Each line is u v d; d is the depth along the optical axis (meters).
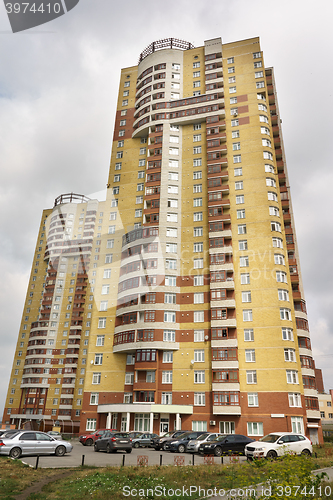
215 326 46.28
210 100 59.34
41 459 21.86
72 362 67.94
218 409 42.81
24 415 66.31
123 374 48.31
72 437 49.75
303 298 52.59
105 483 14.87
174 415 44.78
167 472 17.91
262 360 44.12
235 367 44.09
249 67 60.59
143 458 20.66
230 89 60.00
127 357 49.00
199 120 59.38
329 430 73.44
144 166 59.03
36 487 14.77
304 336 49.25
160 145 58.22
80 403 65.88
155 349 46.44
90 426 47.06
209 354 46.03
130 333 47.75
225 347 45.19
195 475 17.03
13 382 80.31
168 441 31.98
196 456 27.80
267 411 42.00
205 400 44.31
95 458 24.31
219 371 44.62
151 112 61.25
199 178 55.81
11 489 13.96
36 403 66.75
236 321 46.56
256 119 56.59
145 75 65.38
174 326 47.66
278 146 61.00
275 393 42.47
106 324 51.22
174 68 64.44
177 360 46.69
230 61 61.94
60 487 14.52
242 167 54.22
